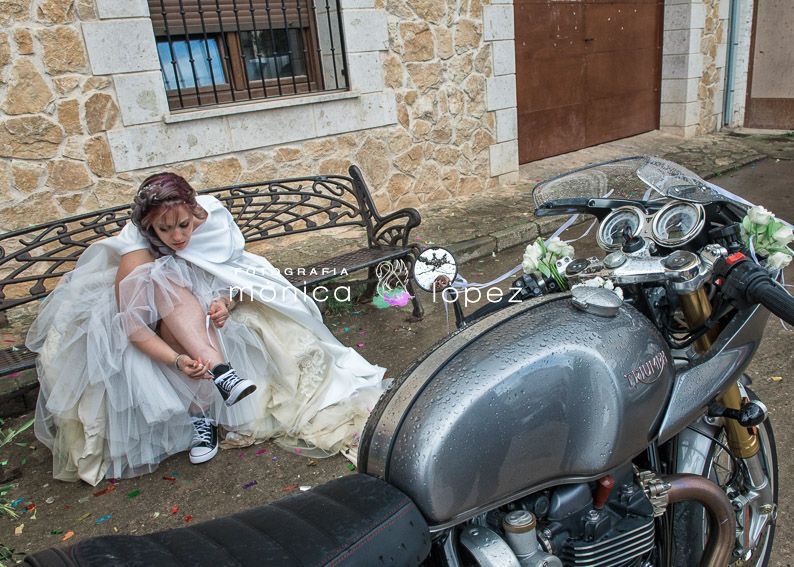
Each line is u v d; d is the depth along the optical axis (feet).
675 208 4.95
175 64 15.42
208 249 8.98
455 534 4.09
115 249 8.61
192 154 15.72
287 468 8.76
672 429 4.40
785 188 21.95
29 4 13.07
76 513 8.05
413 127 19.89
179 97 15.79
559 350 4.00
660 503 4.45
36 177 13.82
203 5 16.46
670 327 5.10
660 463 5.12
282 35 17.99
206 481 8.57
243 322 9.12
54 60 13.53
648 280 4.59
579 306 4.29
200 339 8.32
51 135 13.80
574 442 4.00
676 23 29.17
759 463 5.51
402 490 3.84
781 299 4.28
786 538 6.93
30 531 7.74
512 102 22.29
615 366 4.04
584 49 26.40
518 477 3.92
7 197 13.57
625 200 5.67
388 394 4.22
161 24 15.93
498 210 19.88
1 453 9.34
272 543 3.49
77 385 8.23
